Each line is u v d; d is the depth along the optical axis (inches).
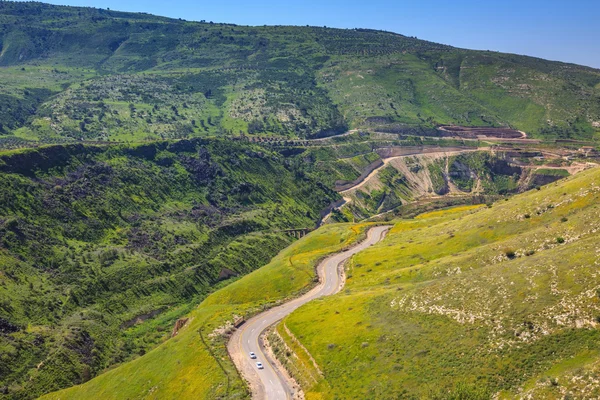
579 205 5083.7
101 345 6117.1
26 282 6584.6
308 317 4549.7
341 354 3695.9
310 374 3678.6
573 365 2832.2
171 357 4660.4
